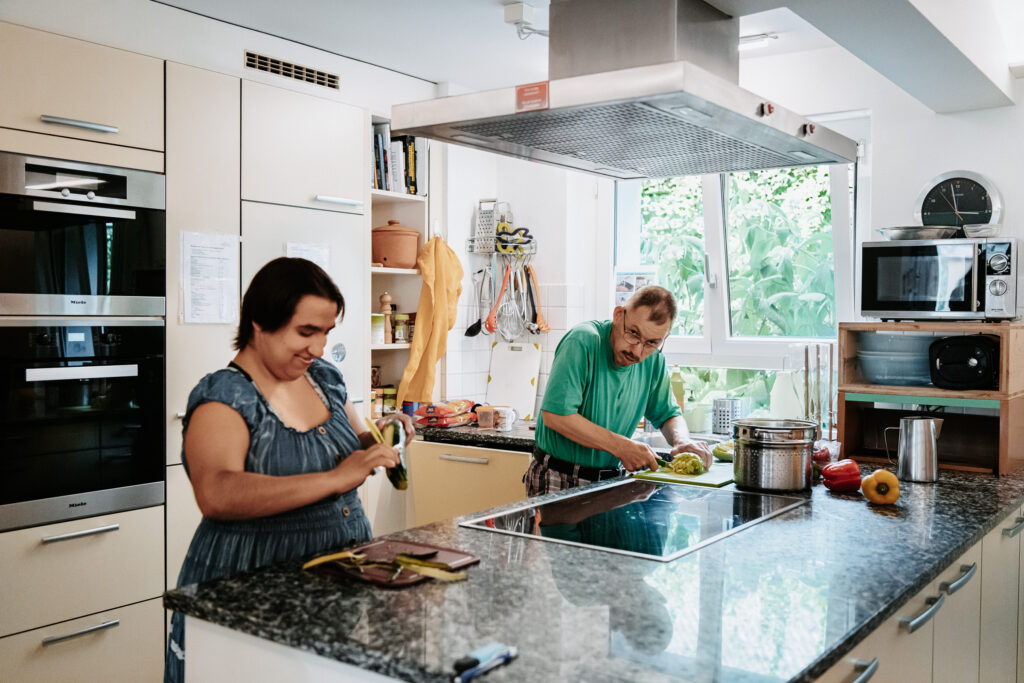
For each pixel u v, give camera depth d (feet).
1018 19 10.70
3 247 8.36
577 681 3.66
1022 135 10.80
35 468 8.64
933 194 11.32
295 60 11.87
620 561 5.53
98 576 9.11
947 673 6.45
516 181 15.03
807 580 5.17
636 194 14.73
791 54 12.39
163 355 9.64
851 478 8.00
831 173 12.48
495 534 6.23
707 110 6.28
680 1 6.88
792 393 12.26
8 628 8.44
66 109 8.75
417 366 13.17
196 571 5.70
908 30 8.11
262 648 4.55
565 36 7.33
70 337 8.86
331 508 6.00
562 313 14.60
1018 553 8.51
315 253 11.21
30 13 9.23
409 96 13.66
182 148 9.75
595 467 8.98
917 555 5.79
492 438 12.05
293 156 10.94
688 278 14.32
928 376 9.99
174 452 9.76
